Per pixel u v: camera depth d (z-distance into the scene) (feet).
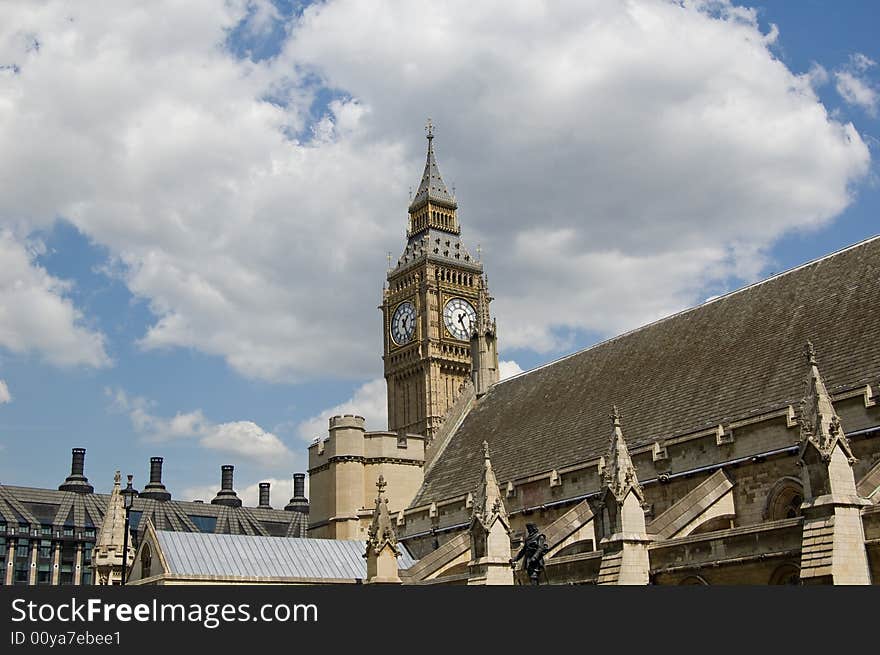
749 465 156.66
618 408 202.49
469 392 272.72
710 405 177.68
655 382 201.16
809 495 123.65
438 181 533.14
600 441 196.03
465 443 255.29
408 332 500.33
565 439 208.74
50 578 501.56
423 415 479.41
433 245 508.94
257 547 201.77
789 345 175.73
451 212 528.22
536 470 205.57
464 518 213.87
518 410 244.01
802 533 123.13
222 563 192.65
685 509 153.69
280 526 591.78
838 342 164.14
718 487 157.79
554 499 190.90
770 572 128.57
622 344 228.22
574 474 187.21
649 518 172.04
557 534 174.09
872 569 119.55
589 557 151.64
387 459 260.83
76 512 524.52
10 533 496.64
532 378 253.85
